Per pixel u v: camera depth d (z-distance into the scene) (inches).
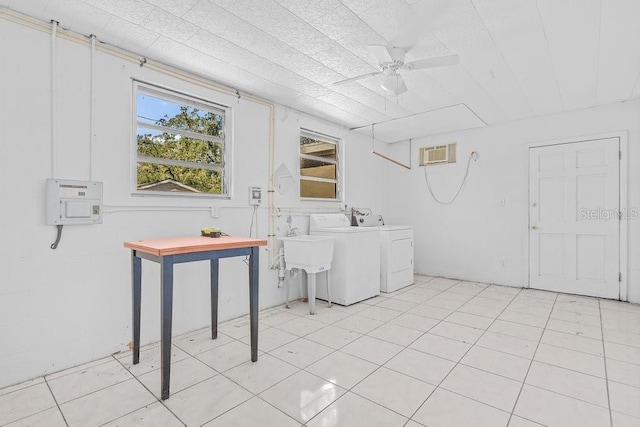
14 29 78.5
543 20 82.7
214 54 100.9
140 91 105.1
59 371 84.8
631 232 143.3
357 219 184.7
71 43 87.3
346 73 114.3
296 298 152.3
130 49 97.7
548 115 161.9
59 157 85.4
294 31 88.0
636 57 102.7
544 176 163.6
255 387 76.2
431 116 163.3
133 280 87.4
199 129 121.6
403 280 173.8
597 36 90.3
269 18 82.0
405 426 62.1
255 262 89.7
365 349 96.8
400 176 215.3
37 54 81.8
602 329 111.5
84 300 89.8
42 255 83.0
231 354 94.0
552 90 130.2
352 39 91.9
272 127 140.6
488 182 180.5
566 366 85.4
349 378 80.0
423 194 205.3
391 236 165.2
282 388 75.7
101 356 92.5
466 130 188.2
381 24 84.4
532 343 100.4
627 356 90.9
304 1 75.2
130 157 99.5
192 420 64.3
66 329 86.6
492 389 74.8
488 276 181.6
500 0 74.8
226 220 123.8
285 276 144.6
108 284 94.2
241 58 103.4
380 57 89.4
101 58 92.7
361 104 145.8
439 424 62.7
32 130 81.3
